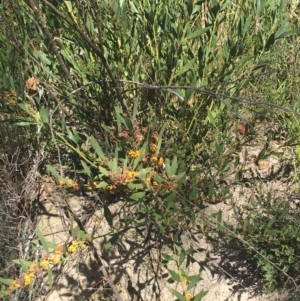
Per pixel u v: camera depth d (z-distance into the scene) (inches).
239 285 93.6
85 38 75.8
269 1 92.2
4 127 98.5
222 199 84.5
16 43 84.7
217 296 94.0
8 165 97.8
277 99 100.1
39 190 103.6
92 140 78.4
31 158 103.2
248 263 94.2
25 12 84.4
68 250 74.2
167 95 89.8
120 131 81.0
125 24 84.4
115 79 81.1
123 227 92.7
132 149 81.4
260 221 90.5
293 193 98.3
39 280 97.3
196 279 72.4
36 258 96.7
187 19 82.9
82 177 103.5
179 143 93.4
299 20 110.0
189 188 88.7
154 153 82.7
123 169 74.5
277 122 100.6
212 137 92.7
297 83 102.3
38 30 90.0
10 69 87.5
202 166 93.3
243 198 98.3
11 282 70.0
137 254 98.3
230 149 91.4
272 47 103.3
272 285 90.1
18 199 97.7
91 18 87.4
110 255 99.4
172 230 94.4
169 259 79.0
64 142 90.1
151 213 84.0
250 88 100.9
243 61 84.3
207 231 86.1
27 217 100.3
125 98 92.6
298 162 100.0
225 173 98.3
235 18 90.0
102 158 79.4
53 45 79.8
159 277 96.7
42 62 90.6
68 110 98.5
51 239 101.2
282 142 102.2
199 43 91.4
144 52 91.3
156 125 87.0
